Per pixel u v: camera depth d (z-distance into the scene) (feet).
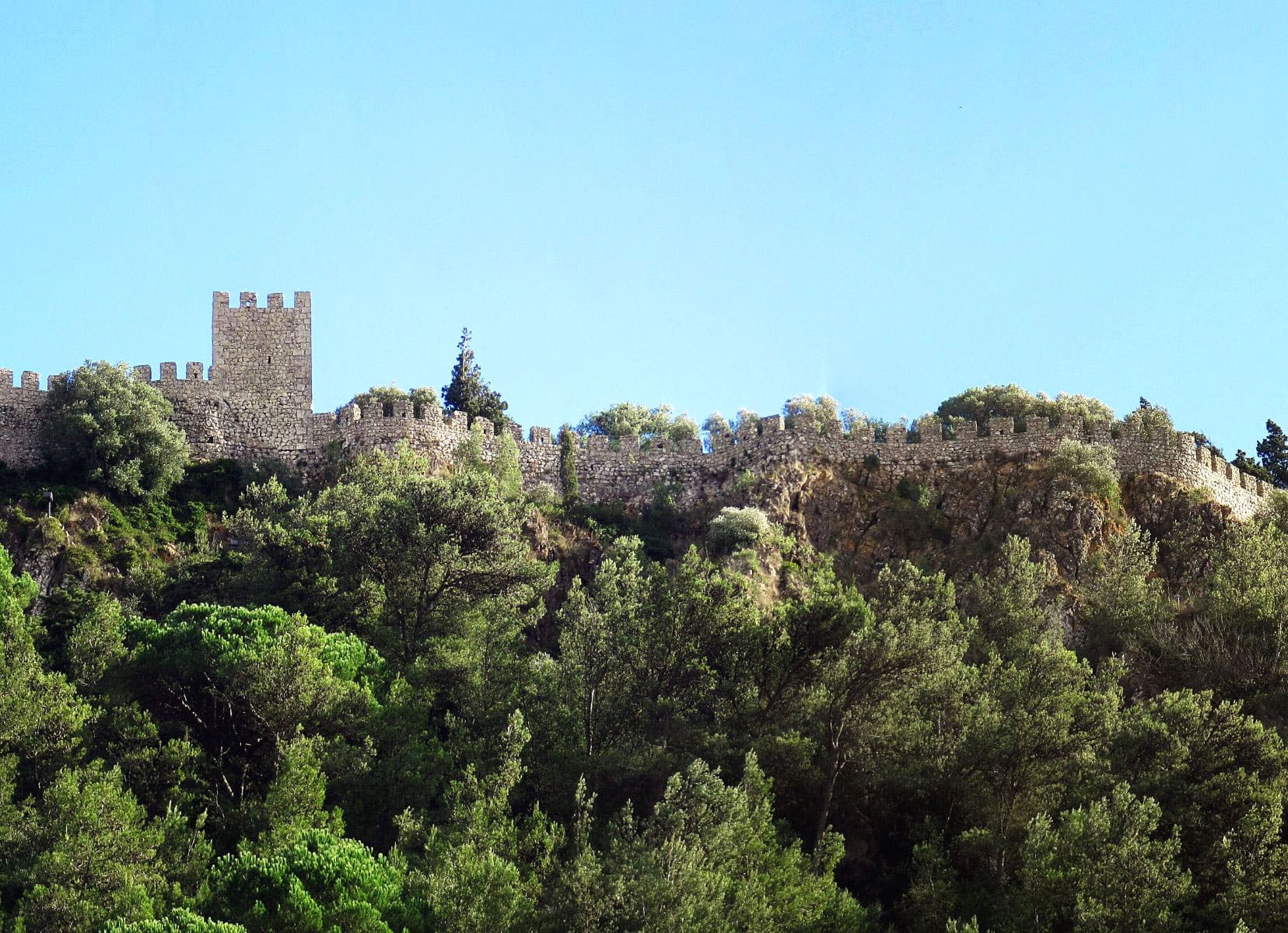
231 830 204.95
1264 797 206.69
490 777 209.56
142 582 282.77
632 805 210.18
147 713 218.38
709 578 250.57
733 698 230.68
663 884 182.29
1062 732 219.61
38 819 193.57
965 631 260.42
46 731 212.23
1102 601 279.90
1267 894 194.18
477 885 181.47
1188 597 282.36
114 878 183.62
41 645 250.16
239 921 178.19
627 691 232.53
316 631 239.09
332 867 183.42
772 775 219.82
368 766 214.07
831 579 294.66
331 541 275.18
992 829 215.72
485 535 272.51
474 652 245.24
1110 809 204.23
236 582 271.69
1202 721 221.25
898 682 226.38
